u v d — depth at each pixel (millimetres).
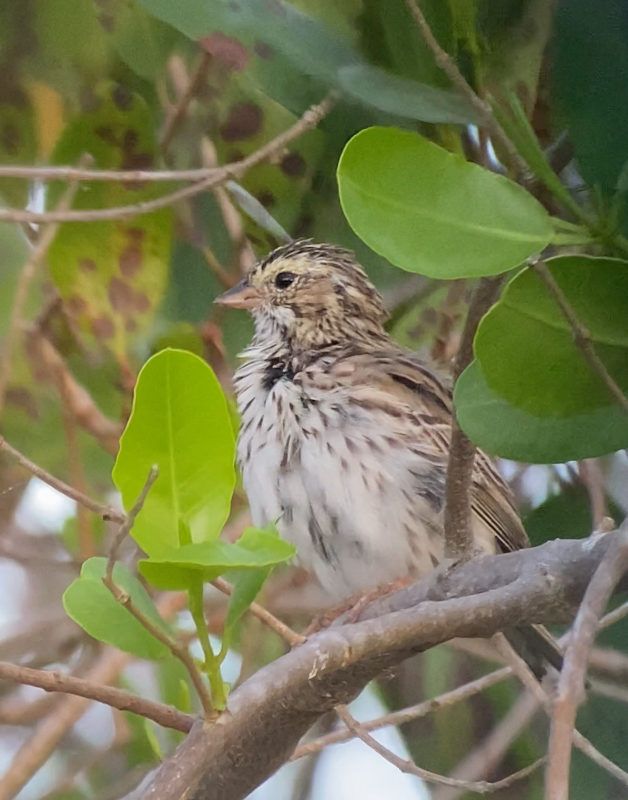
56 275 3215
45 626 3285
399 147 2947
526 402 3100
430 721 3270
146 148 3207
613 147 3121
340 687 3148
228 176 3174
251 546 3098
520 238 2947
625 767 3227
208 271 3230
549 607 3129
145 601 3109
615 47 3123
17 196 3221
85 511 3254
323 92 3158
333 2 3146
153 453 3104
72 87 3201
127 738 3260
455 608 3127
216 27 3143
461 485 3137
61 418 3260
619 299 3031
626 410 3061
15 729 3303
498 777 3254
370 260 3236
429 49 3139
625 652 3221
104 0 3188
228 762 3158
